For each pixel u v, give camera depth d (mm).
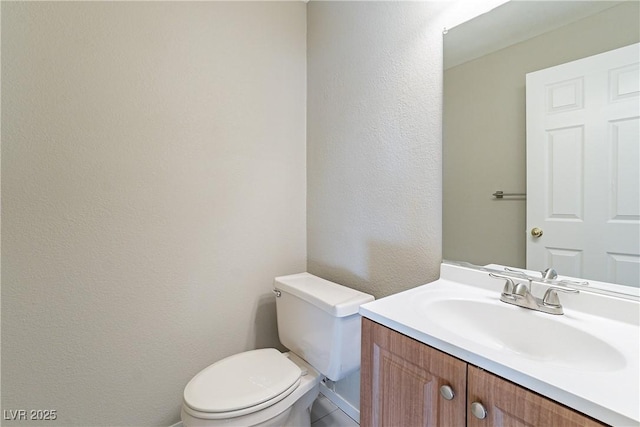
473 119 1064
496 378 581
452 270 1094
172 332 1358
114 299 1218
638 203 759
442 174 1137
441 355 672
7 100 1007
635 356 594
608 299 770
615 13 791
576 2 854
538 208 935
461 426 637
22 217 1039
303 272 1793
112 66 1187
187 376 1403
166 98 1313
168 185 1328
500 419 573
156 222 1303
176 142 1343
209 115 1432
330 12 1604
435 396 683
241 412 983
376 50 1356
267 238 1649
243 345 1574
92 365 1180
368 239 1415
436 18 1144
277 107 1670
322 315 1219
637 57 759
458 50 1091
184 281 1384
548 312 800
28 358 1064
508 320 842
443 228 1139
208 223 1444
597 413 457
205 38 1412
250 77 1562
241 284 1561
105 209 1187
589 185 837
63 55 1091
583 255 848
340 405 1555
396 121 1280
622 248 785
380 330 815
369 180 1403
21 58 1023
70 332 1135
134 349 1268
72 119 1113
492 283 989
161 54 1297
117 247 1217
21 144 1031
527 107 950
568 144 875
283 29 1687
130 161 1234
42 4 1053
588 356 682
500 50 1000
